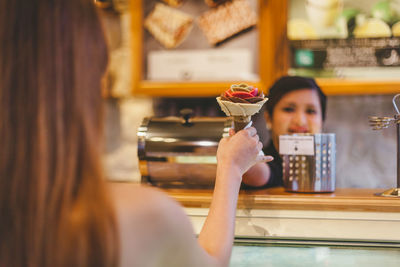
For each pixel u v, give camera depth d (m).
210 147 1.40
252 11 2.50
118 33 2.71
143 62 2.62
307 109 1.98
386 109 2.49
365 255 1.16
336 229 1.21
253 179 1.41
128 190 0.57
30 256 0.49
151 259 0.55
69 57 0.52
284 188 1.36
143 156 1.44
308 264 1.12
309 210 1.23
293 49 2.44
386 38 2.34
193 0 2.58
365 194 1.31
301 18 2.43
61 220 0.48
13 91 0.51
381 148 2.49
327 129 2.54
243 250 1.20
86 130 0.51
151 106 2.69
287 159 1.35
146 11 2.62
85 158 0.51
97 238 0.49
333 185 1.33
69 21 0.53
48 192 0.49
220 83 2.53
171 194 1.32
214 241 0.69
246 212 1.26
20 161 0.49
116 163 2.73
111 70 2.71
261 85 2.47
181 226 0.58
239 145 0.86
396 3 2.34
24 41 0.52
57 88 0.51
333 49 2.39
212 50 2.55
